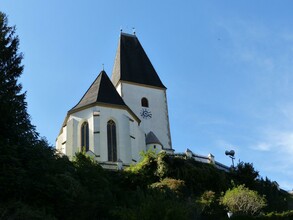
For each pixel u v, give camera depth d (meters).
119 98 57.31
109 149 52.19
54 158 29.78
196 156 50.44
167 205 26.73
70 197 27.09
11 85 34.38
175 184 40.78
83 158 40.88
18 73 36.44
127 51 71.69
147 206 26.62
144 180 43.47
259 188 48.44
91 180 34.19
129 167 45.25
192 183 44.22
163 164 44.41
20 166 26.27
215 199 39.31
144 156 46.91
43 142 29.92
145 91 67.25
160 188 39.28
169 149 59.12
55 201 26.27
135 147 53.56
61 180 27.67
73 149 52.16
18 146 27.73
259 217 34.28
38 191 25.41
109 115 53.94
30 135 29.50
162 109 66.75
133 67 69.25
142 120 64.75
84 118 53.78
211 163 48.88
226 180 46.78
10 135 28.50
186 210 28.16
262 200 39.69
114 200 33.44
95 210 29.61
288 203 51.06
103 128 52.72
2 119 28.67
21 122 30.06
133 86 66.88
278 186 54.97
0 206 22.84
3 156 25.70
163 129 65.31
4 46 36.38
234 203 37.88
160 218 25.92
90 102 54.94
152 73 69.88
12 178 24.56
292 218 34.75
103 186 34.72
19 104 31.14
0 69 35.66
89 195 29.81
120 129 53.53
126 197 35.94
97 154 50.56
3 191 24.30
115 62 71.88
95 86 58.09
